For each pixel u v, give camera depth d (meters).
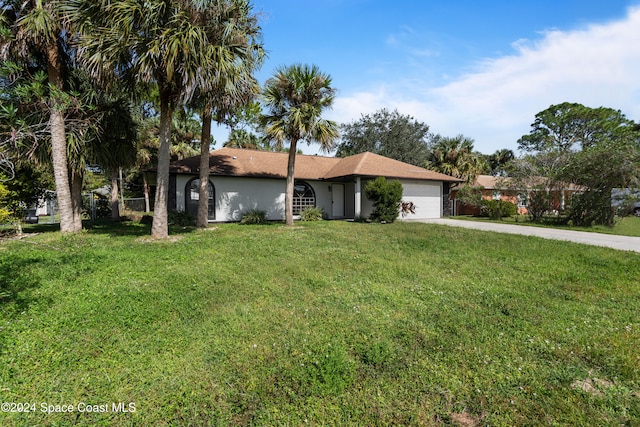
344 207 19.61
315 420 2.16
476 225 15.05
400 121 29.50
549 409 2.26
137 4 7.36
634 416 2.19
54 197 11.88
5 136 5.19
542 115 35.47
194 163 15.55
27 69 8.70
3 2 7.75
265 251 7.61
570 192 16.58
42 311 3.79
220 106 9.99
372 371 2.72
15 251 7.09
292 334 3.37
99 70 7.66
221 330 3.45
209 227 12.55
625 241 10.29
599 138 28.25
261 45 10.54
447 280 5.50
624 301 4.50
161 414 2.19
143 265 6.03
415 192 18.36
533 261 7.03
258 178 16.48
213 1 8.16
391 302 4.36
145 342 3.15
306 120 11.96
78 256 6.53
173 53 7.23
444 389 2.50
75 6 7.57
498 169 34.97
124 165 11.39
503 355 2.98
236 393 2.41
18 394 2.35
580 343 3.19
